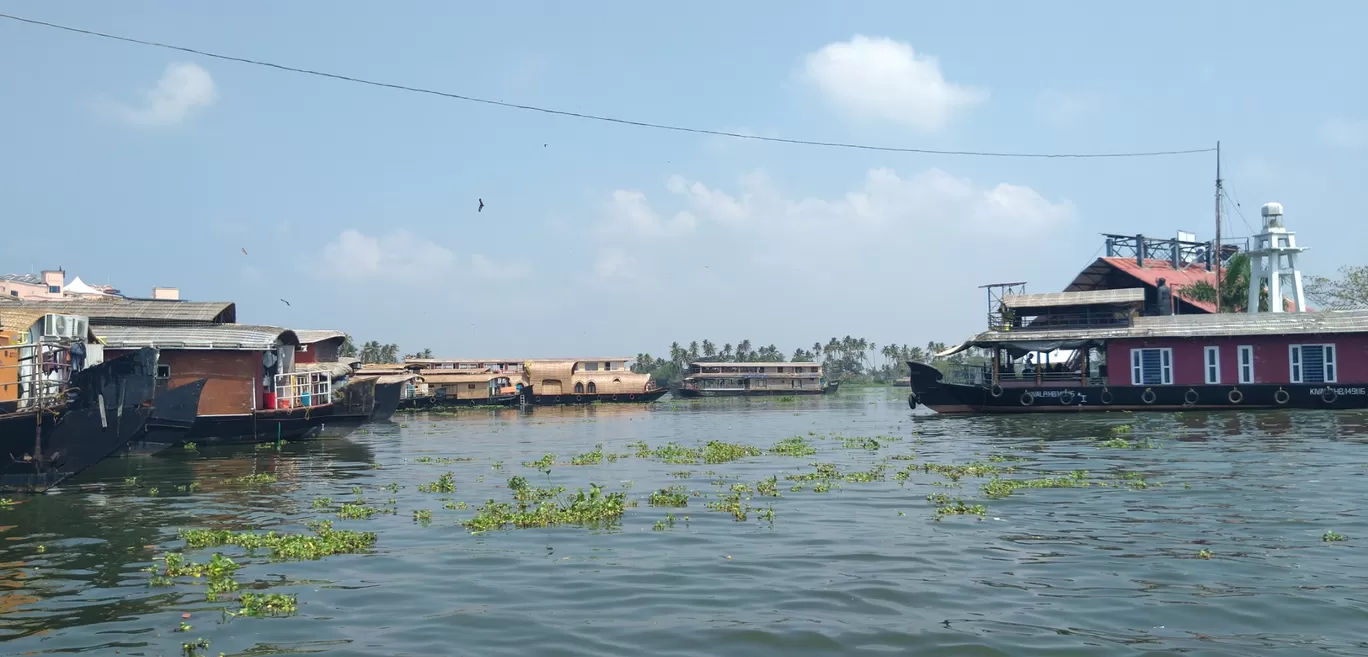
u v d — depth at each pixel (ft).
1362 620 32.60
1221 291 200.44
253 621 34.32
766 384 352.69
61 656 30.68
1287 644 30.32
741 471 78.95
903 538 47.62
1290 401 143.33
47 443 67.05
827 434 124.77
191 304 137.49
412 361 303.68
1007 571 40.32
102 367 69.46
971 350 184.65
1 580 41.06
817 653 30.17
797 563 42.39
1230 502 56.24
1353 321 141.59
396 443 122.21
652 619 34.04
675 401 320.50
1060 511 54.49
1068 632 31.89
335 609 35.81
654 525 52.11
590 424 172.96
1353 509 53.01
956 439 108.58
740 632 32.32
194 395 99.60
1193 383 148.66
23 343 71.72
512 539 48.67
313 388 138.00
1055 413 154.71
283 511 60.03
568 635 32.30
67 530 53.31
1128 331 153.17
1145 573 39.47
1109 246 216.13
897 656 29.73
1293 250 174.29
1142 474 70.08
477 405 286.46
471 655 30.30
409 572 41.55
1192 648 30.09
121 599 37.65
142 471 84.64
